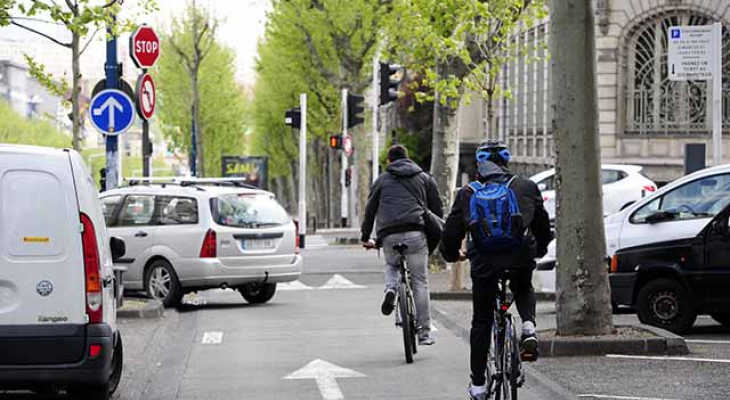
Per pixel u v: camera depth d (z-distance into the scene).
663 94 114.81
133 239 51.44
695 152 55.97
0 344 24.19
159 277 51.03
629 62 115.81
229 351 37.22
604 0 115.50
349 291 60.06
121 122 48.91
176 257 50.78
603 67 116.00
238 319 46.75
